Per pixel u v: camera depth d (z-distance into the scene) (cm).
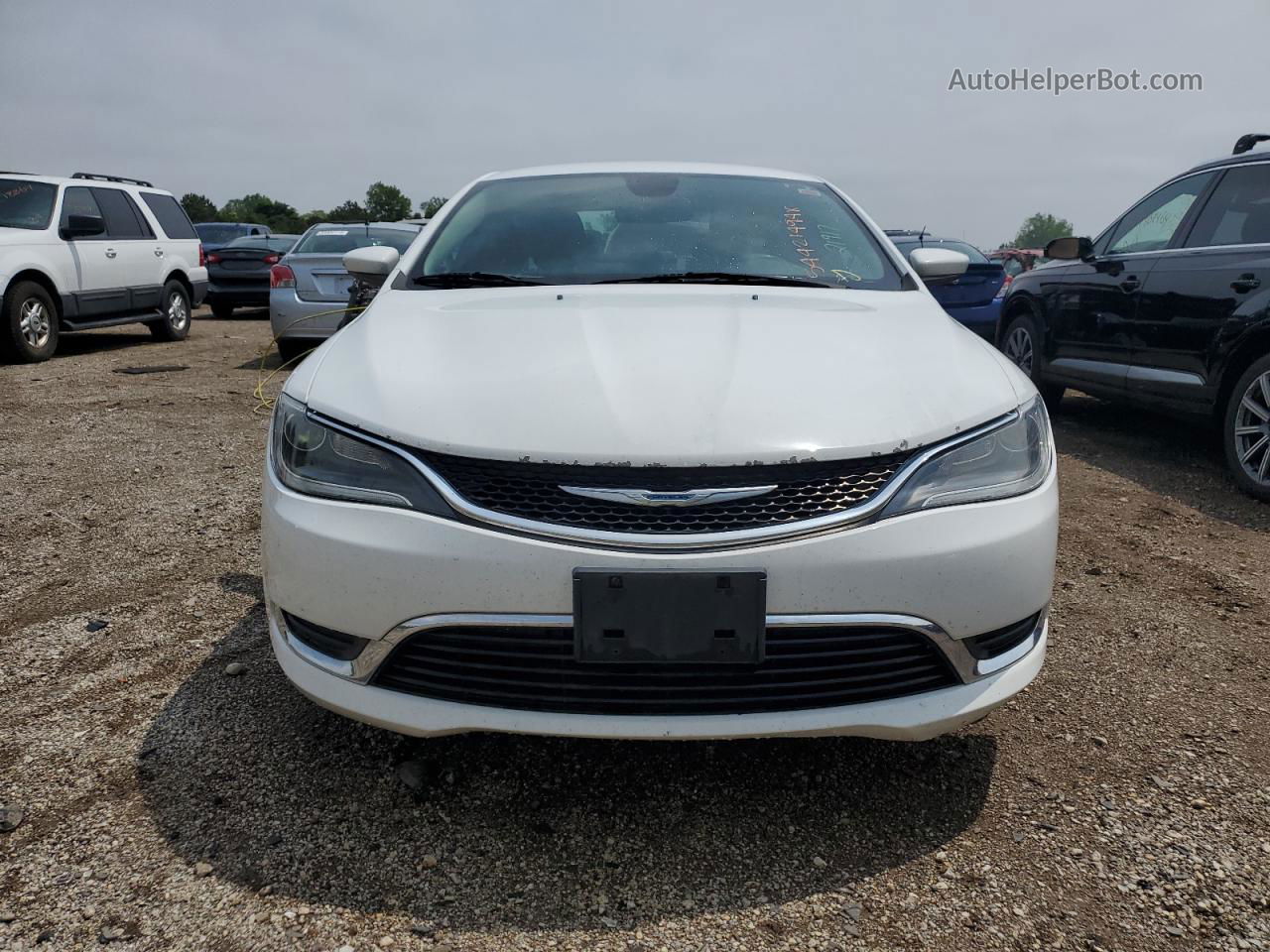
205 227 1747
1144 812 191
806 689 172
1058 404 644
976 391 195
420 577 169
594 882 170
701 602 164
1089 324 538
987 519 178
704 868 174
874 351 205
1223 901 165
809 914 163
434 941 155
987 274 834
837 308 233
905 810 192
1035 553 183
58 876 168
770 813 190
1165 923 160
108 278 882
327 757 208
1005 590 178
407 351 205
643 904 164
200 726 219
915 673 177
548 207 291
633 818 189
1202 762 210
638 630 165
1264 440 413
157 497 405
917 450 177
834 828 186
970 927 160
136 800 191
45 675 244
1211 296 438
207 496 407
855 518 169
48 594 298
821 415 177
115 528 363
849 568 167
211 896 164
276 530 185
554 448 168
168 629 272
